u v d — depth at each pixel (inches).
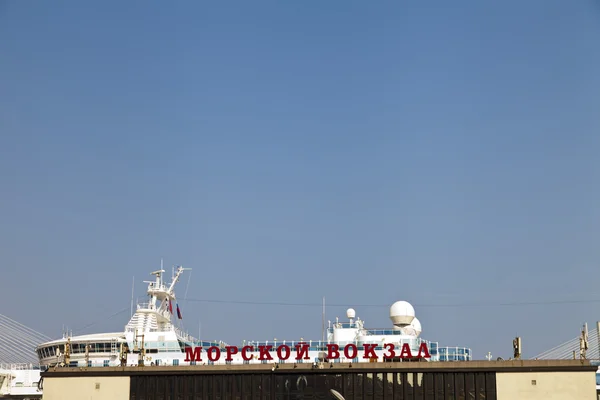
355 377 3663.9
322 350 5088.6
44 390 3843.5
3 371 6181.1
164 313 6186.0
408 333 5378.9
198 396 3752.5
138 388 3809.1
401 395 3604.8
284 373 3722.9
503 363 3570.4
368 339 5226.4
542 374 3535.9
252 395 3720.5
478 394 3548.2
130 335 5664.4
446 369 3587.6
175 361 5280.5
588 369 3513.8
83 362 5467.5
